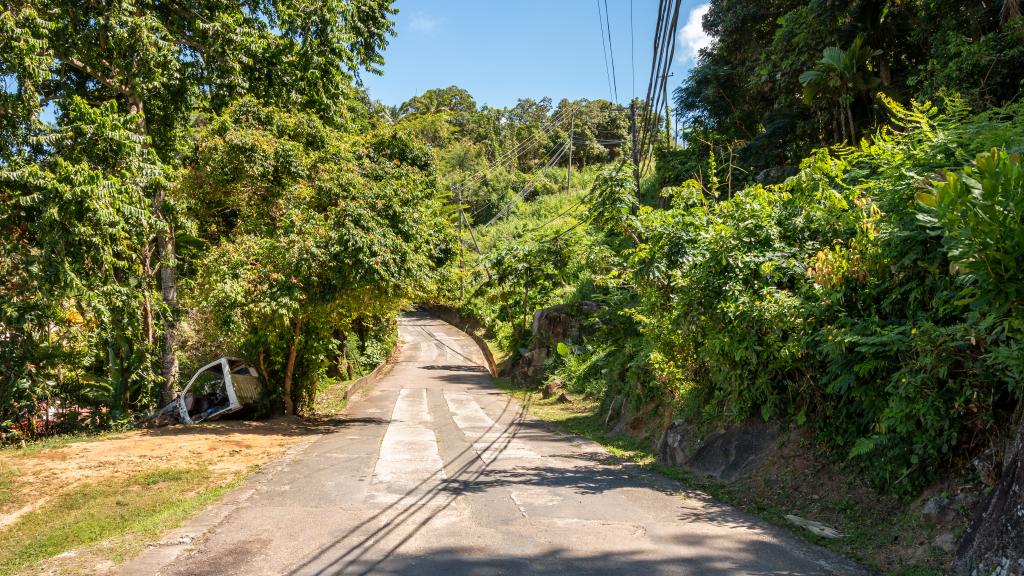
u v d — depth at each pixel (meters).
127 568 5.10
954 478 5.55
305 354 17.53
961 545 4.61
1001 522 4.21
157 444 11.55
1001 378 5.10
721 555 5.34
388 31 21.19
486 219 66.25
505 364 31.36
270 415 16.67
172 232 16.38
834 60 19.38
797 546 5.59
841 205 7.36
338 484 8.26
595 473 9.05
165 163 17.42
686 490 7.88
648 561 5.18
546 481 8.45
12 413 13.35
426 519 6.49
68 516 6.84
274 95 18.44
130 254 15.65
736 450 8.50
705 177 25.98
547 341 25.95
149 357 15.52
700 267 8.38
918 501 5.71
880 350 5.89
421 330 55.16
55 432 14.34
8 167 13.02
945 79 14.54
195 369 17.95
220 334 15.46
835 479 6.85
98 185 13.17
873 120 21.11
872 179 7.07
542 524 6.30
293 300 13.73
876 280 6.34
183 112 17.19
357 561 5.21
